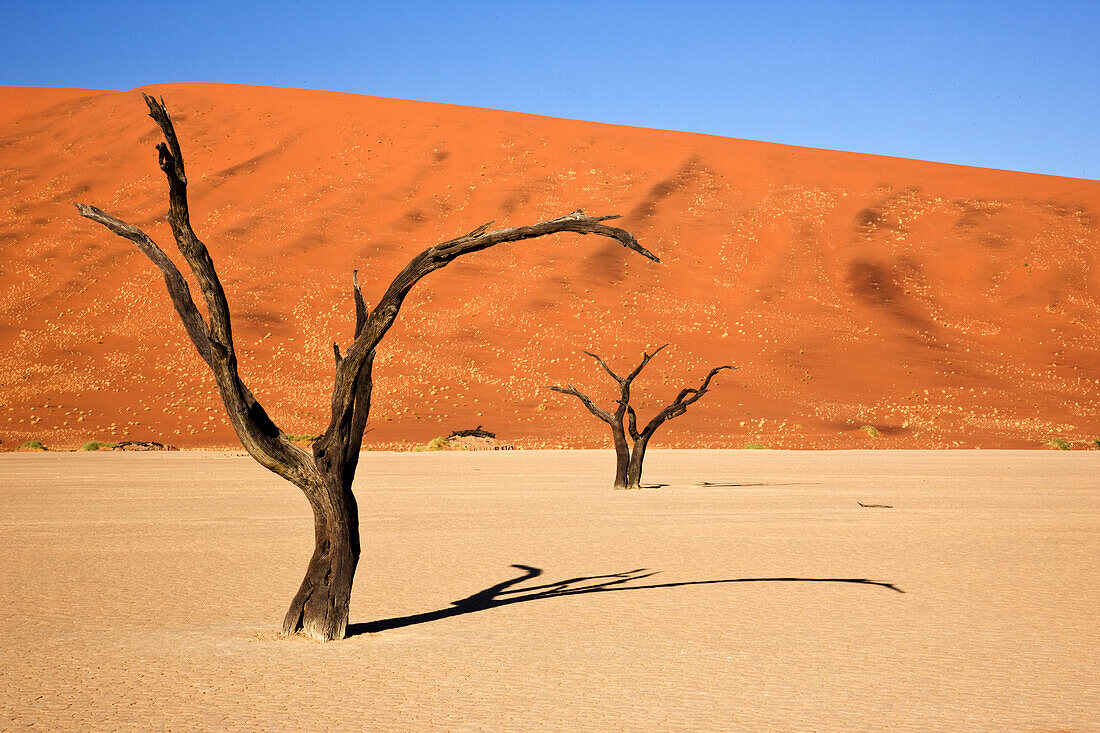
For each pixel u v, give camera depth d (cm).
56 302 8569
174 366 7706
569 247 9781
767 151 12369
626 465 2914
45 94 14312
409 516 2103
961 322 8900
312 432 6406
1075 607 1076
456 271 9312
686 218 10469
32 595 1166
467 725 657
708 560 1452
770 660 839
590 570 1359
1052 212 10550
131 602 1121
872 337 8544
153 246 889
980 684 759
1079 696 725
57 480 3281
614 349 8081
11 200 10844
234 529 1855
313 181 11281
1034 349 8525
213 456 5053
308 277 9106
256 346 7931
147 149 11975
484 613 1055
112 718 675
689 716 676
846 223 10475
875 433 6719
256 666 823
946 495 2691
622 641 916
